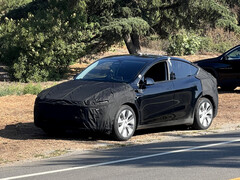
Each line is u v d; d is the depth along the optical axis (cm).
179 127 1191
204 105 1151
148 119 1042
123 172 718
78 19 2266
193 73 1145
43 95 1020
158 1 2392
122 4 2356
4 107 1475
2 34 2341
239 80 1770
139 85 1031
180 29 2634
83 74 1095
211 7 2334
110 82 1031
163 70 1086
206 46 3384
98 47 2442
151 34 2559
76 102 967
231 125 1220
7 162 838
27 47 2214
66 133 1102
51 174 718
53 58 2261
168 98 1070
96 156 853
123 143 987
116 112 979
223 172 706
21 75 2228
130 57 1111
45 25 2253
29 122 1250
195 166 746
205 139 1008
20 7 2995
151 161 792
